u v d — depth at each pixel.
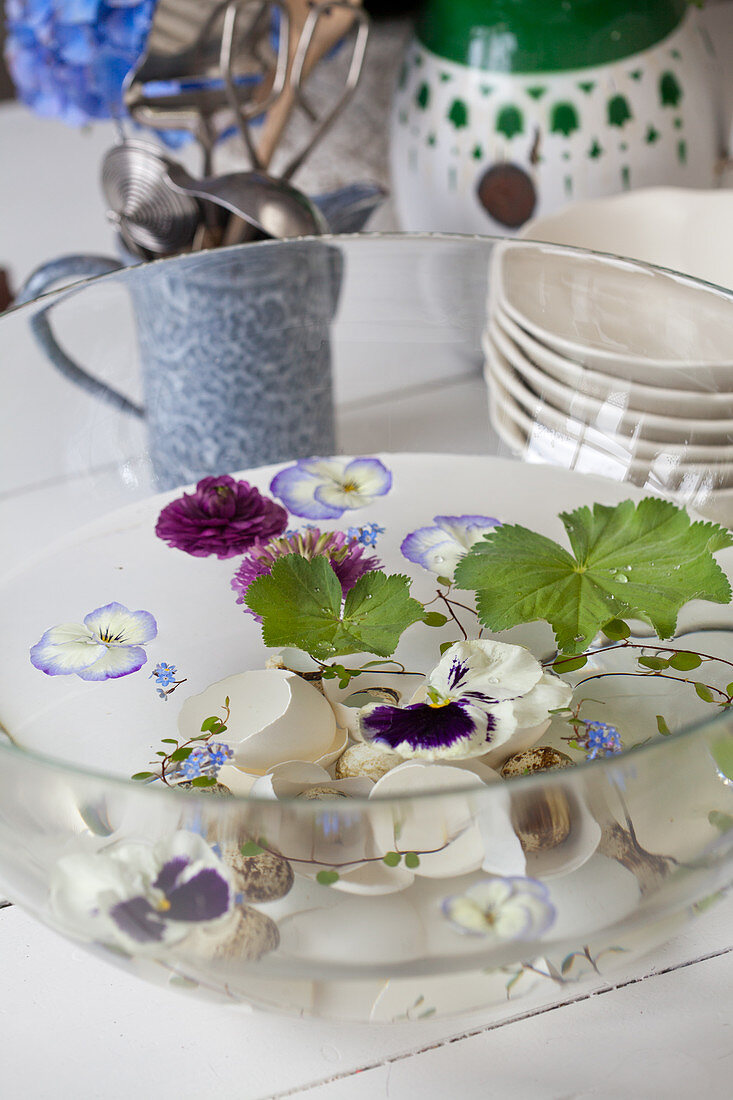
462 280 0.70
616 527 0.62
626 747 0.56
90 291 0.67
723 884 0.54
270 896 0.49
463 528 0.67
